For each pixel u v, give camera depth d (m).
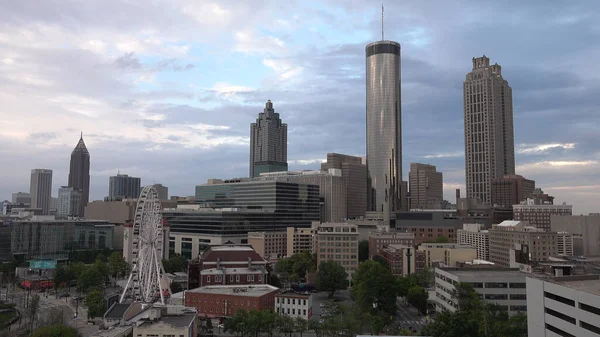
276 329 168.62
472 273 182.62
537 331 111.00
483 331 127.94
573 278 111.00
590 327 93.00
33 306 198.88
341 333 164.00
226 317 192.00
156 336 124.50
